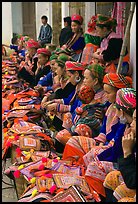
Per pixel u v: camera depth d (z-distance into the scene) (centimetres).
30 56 652
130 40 390
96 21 429
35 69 601
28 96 491
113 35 410
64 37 605
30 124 374
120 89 270
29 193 244
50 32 975
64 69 420
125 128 267
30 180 255
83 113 334
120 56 359
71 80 399
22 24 1405
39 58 564
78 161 288
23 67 612
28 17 1416
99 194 245
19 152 311
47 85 520
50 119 399
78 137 299
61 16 1058
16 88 555
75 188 232
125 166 220
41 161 286
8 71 679
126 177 217
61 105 389
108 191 238
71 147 293
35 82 575
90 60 454
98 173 250
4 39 1347
